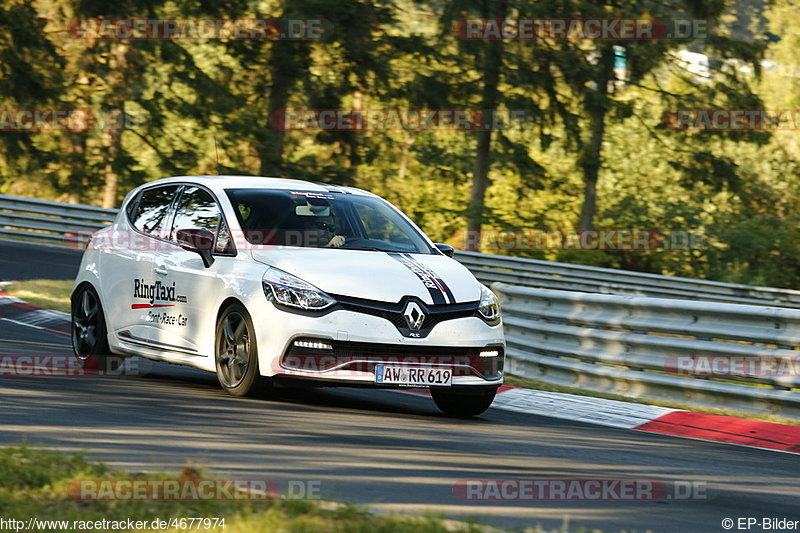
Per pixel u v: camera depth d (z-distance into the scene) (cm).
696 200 16275
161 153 13425
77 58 12225
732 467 2267
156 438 2064
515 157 12825
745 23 14188
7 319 4441
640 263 15238
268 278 2683
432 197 16575
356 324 2597
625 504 1788
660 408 3041
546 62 12044
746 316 3036
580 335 3597
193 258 2912
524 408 3119
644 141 16250
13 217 8631
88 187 13188
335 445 2134
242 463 1873
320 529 1370
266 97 12631
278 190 3027
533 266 9544
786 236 15462
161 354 2975
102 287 3228
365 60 11906
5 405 2328
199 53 14112
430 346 2645
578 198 15812
